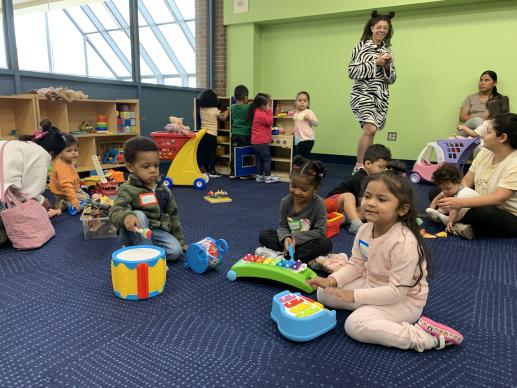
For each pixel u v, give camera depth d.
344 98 5.04
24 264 1.74
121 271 1.40
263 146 3.94
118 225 1.65
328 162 5.28
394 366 1.07
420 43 4.48
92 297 1.44
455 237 2.21
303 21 5.09
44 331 1.21
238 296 1.46
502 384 1.00
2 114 3.35
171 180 3.57
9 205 1.92
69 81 3.87
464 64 4.31
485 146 2.18
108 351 1.11
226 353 1.11
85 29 5.78
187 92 5.23
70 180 2.61
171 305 1.38
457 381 1.01
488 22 4.12
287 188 3.62
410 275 1.13
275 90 5.51
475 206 2.12
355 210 2.25
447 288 1.56
